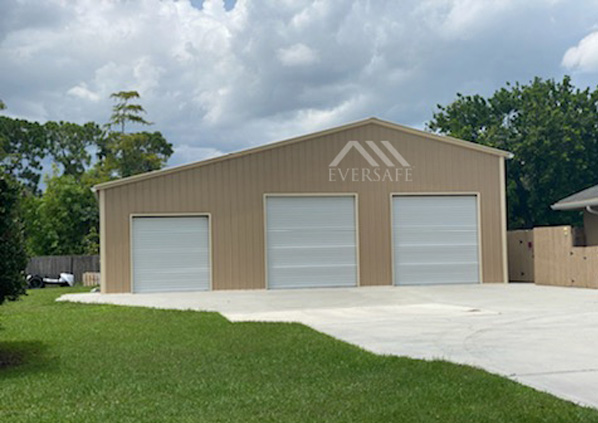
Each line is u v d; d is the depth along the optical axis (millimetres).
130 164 48625
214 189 19703
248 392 6363
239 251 19750
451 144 21016
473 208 21094
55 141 62188
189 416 5527
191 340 9789
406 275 20625
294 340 9570
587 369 7320
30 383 6922
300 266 20094
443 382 6598
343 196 20406
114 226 19234
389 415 5441
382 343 9344
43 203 39562
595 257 18359
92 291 21266
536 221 37531
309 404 5859
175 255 19469
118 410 5754
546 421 5215
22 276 8445
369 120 20562
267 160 20000
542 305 14414
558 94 39469
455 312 13305
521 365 7582
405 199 20734
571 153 36094
